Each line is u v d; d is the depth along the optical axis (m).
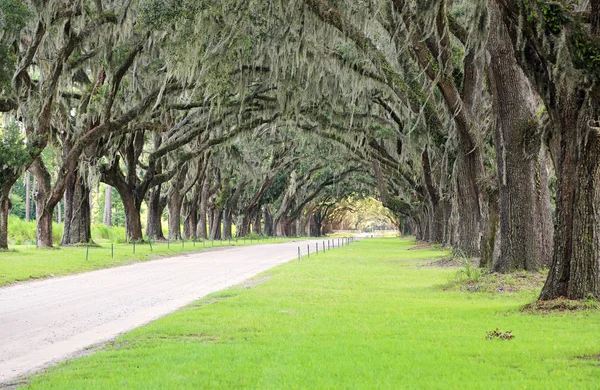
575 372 6.93
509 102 17.36
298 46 22.89
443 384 6.38
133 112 32.16
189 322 10.78
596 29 10.33
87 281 20.09
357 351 8.12
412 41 18.44
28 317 12.24
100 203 109.69
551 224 18.02
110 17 27.59
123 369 7.28
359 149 39.72
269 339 9.09
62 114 34.16
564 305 11.55
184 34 22.19
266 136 53.75
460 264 25.88
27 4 26.22
